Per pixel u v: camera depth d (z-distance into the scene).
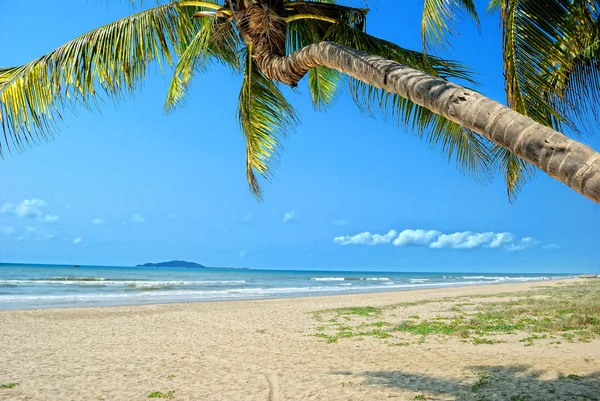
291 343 10.13
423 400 5.50
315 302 21.92
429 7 4.32
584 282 44.03
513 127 2.85
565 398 5.26
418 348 9.09
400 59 6.23
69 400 5.91
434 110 3.40
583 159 2.50
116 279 55.53
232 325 13.37
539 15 3.54
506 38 3.60
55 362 8.32
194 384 6.62
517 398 5.34
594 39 4.31
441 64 5.90
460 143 6.14
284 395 5.93
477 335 10.48
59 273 76.75
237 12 5.52
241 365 7.88
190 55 5.82
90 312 16.62
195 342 10.45
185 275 90.31
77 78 5.38
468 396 5.55
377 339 10.36
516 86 3.72
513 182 5.52
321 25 6.84
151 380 6.90
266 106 7.52
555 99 4.54
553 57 3.64
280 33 5.33
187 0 5.95
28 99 5.19
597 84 4.42
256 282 58.34
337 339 10.53
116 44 5.51
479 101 3.10
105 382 6.82
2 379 7.05
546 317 13.36
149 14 5.89
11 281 42.31
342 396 5.78
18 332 11.88
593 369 6.69
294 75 4.96
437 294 28.11
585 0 3.58
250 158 7.93
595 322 11.40
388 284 56.06
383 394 5.80
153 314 16.23
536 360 7.52
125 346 9.98
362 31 6.45
